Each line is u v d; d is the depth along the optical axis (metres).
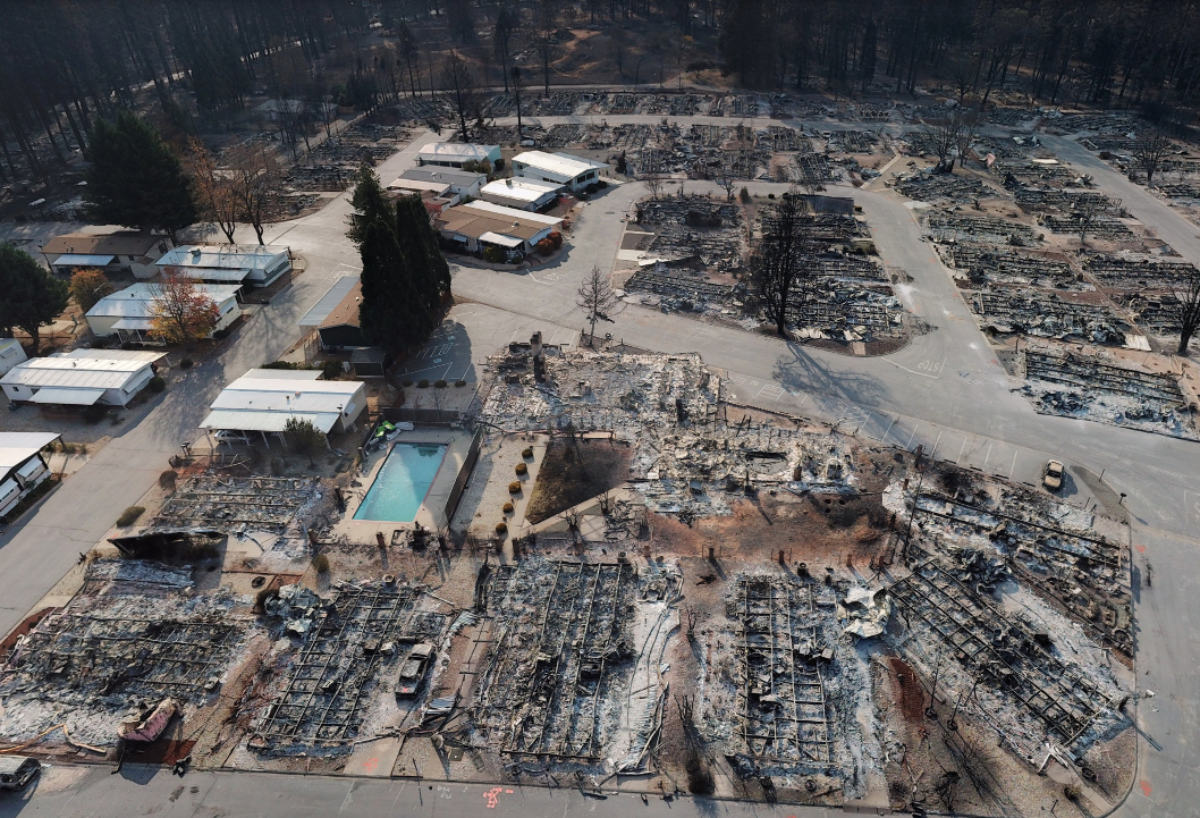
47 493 69.31
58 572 61.03
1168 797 44.28
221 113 191.50
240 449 74.06
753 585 57.81
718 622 55.03
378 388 82.69
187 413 79.94
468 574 59.44
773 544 61.53
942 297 99.50
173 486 69.50
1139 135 164.50
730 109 188.50
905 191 137.50
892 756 46.44
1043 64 195.62
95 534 64.69
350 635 54.91
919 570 58.75
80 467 72.44
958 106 179.75
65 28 163.25
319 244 120.06
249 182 122.88
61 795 45.50
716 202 132.25
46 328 97.62
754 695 50.03
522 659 52.88
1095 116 178.25
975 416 76.31
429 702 50.03
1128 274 105.00
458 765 46.69
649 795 44.91
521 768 46.41
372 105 195.62
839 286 102.12
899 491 66.50
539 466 70.38
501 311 97.88
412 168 145.38
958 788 44.72
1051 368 83.81
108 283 105.62
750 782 45.34
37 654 54.12
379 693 50.94
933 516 63.81
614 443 73.12
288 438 71.44
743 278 105.00
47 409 80.81
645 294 101.00
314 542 62.62
